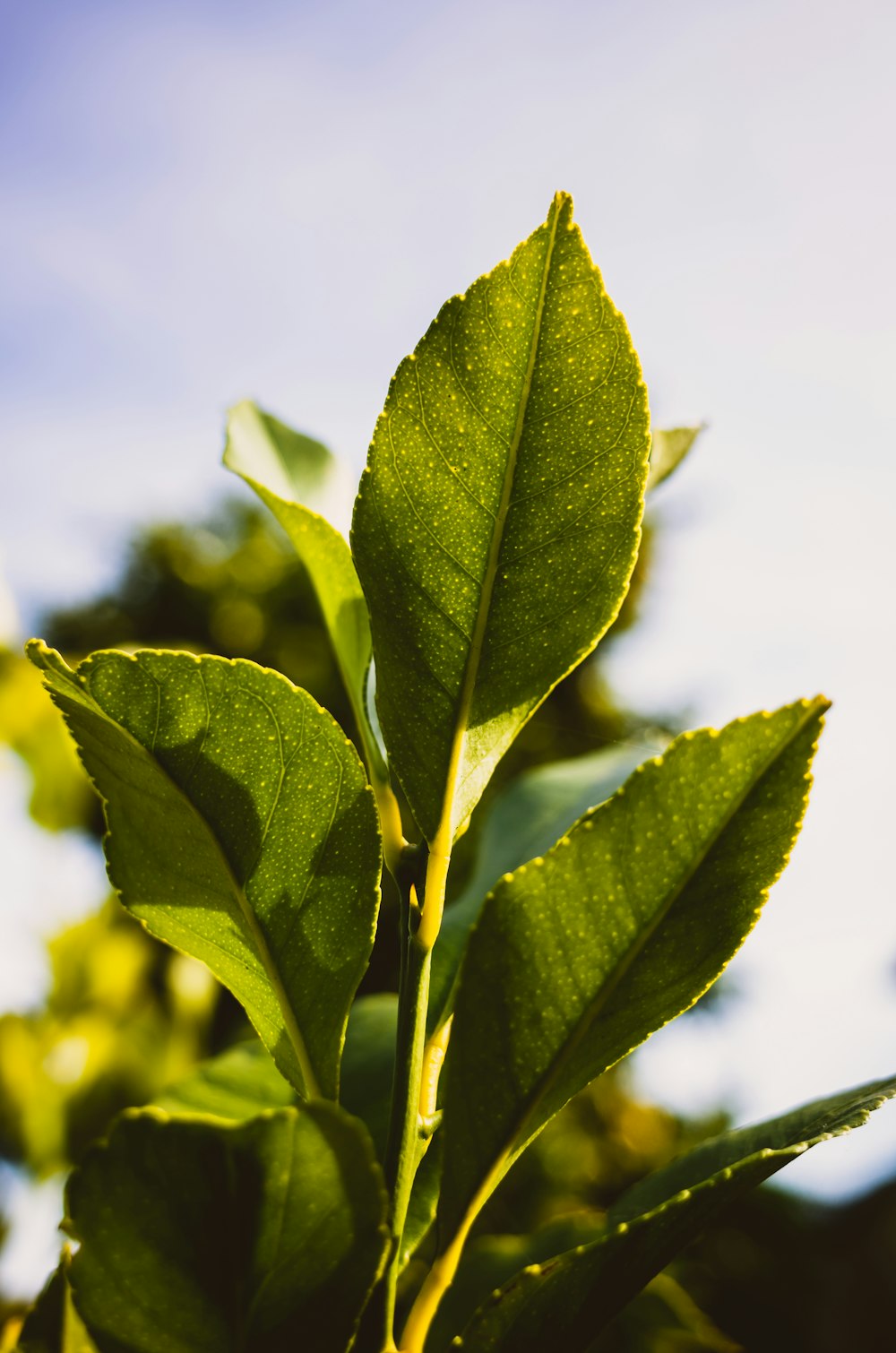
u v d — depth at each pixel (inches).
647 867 12.8
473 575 13.5
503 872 17.5
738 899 12.9
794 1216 77.2
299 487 16.4
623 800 12.7
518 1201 55.4
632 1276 12.4
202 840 13.3
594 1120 65.8
